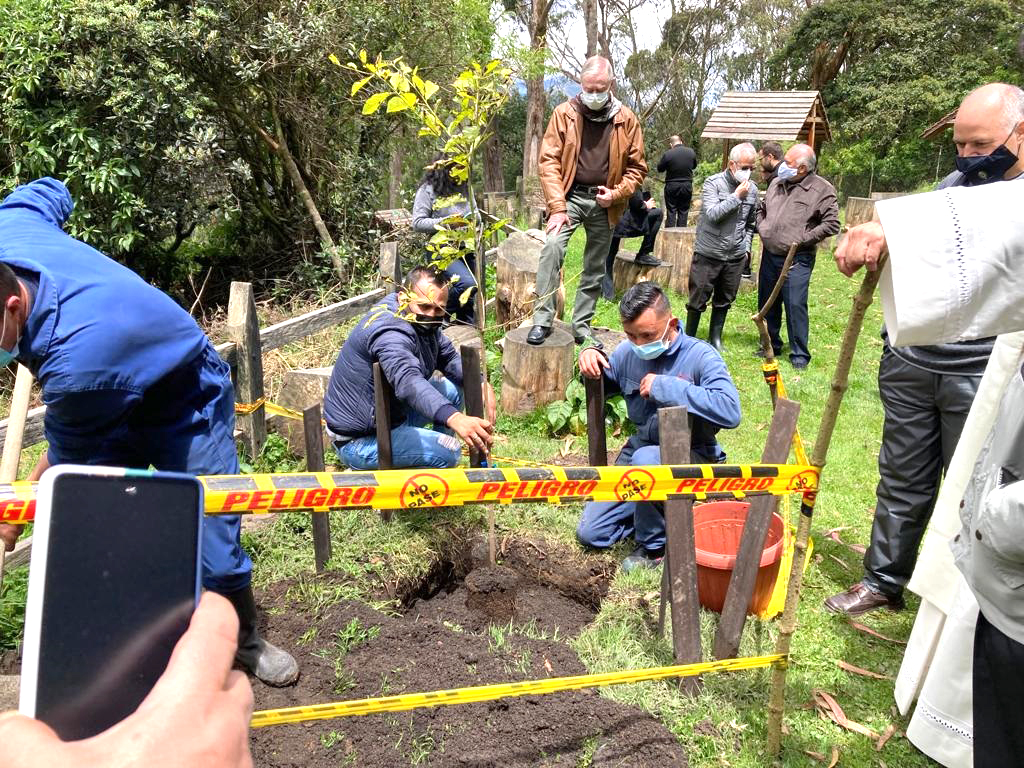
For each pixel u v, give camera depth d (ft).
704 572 10.28
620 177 17.98
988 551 5.70
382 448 11.70
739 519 11.17
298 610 10.27
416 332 11.78
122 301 6.93
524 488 6.66
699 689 8.95
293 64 24.80
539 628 11.05
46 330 6.56
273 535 11.62
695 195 65.82
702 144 121.80
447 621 10.96
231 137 27.35
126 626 2.15
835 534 13.33
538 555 12.37
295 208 29.25
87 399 6.91
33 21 20.04
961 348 9.27
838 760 8.38
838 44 100.27
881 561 10.82
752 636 10.11
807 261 21.93
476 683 8.87
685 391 10.96
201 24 22.54
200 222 26.13
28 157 20.67
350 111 28.30
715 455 11.99
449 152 9.61
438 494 6.44
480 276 10.28
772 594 10.47
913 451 10.10
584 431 17.08
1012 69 86.12
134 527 2.24
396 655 9.40
